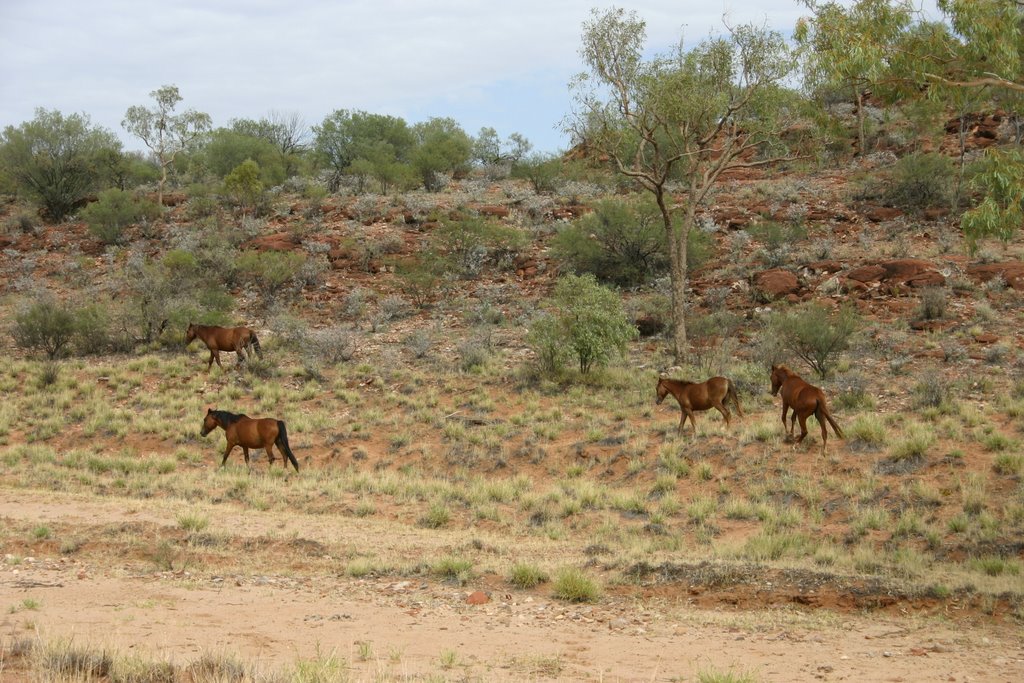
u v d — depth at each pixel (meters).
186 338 27.36
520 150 62.28
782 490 17.36
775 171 46.06
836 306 27.62
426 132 64.06
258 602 11.12
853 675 8.20
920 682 7.94
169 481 19.34
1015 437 17.69
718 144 49.38
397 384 25.62
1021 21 13.71
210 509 16.86
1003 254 30.20
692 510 16.94
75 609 10.26
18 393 25.91
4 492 17.95
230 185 43.34
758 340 25.83
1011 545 14.12
